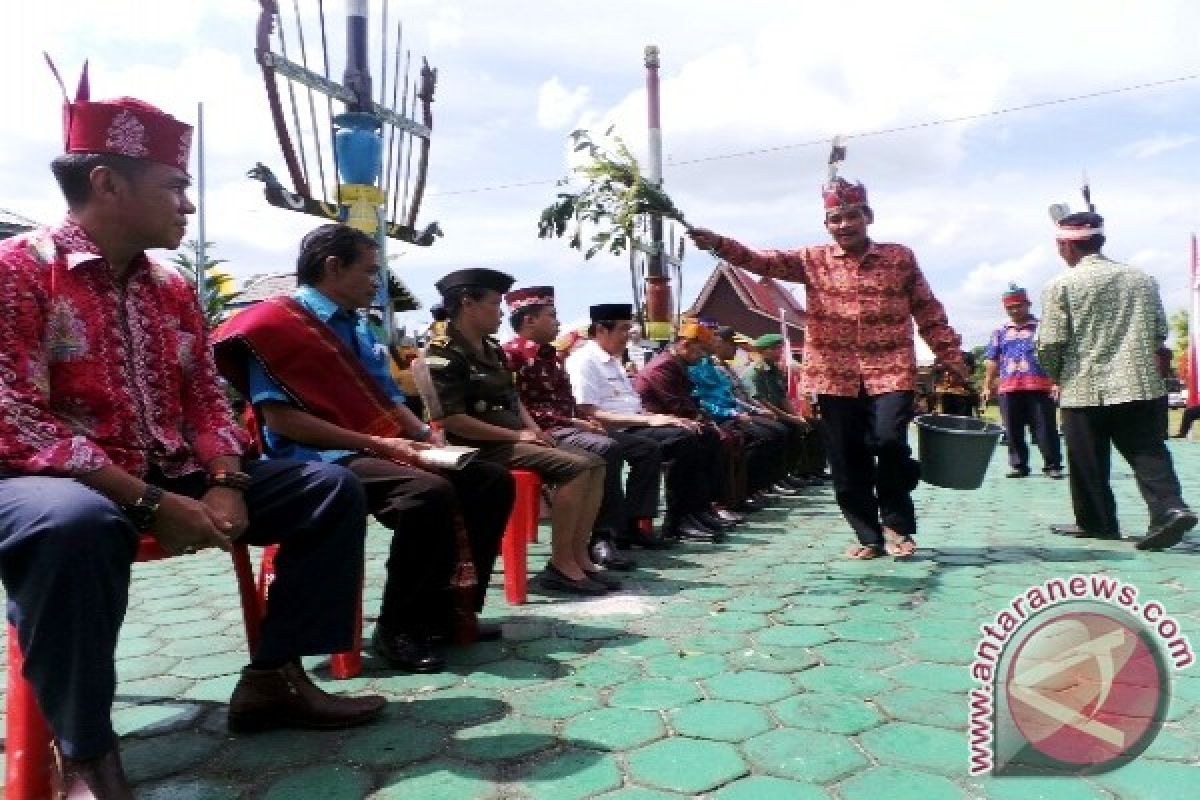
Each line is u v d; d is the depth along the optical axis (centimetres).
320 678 282
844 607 359
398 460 280
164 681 284
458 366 382
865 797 196
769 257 459
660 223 1002
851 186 446
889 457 453
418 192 661
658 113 1083
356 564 238
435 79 664
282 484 232
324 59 554
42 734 193
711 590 397
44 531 169
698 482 533
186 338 228
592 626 339
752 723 238
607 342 551
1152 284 463
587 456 402
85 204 204
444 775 210
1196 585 380
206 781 209
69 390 199
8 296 187
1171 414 2003
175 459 221
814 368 457
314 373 276
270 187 519
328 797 200
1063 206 500
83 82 205
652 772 209
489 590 407
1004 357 870
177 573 462
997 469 957
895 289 444
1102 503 497
